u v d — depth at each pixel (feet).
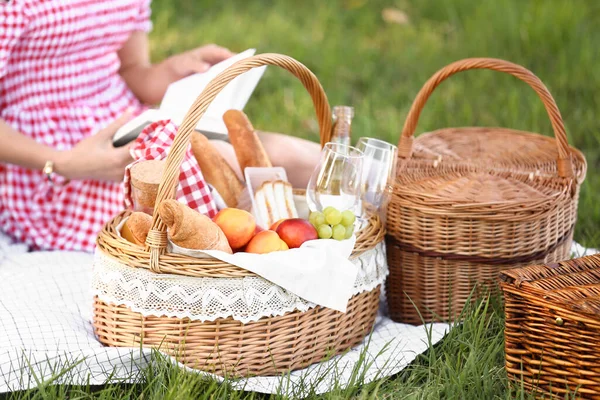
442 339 7.11
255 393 6.34
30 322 6.79
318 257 6.43
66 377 6.10
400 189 7.56
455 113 13.67
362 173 7.24
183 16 18.24
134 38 10.09
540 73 14.75
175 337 6.37
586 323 5.69
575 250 9.13
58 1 8.28
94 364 6.27
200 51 9.81
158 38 16.90
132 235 6.77
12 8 8.00
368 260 7.01
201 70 9.70
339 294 6.53
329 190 7.01
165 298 6.24
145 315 6.34
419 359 6.93
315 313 6.65
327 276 6.45
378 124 13.30
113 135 8.36
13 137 8.16
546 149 8.70
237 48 16.39
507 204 7.26
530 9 16.85
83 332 6.94
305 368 6.79
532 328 6.09
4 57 8.13
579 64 14.78
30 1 8.10
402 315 7.89
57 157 8.18
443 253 7.45
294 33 17.13
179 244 6.19
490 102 14.02
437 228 7.41
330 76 15.42
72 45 8.70
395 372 6.63
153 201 6.73
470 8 18.15
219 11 18.56
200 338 6.37
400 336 7.34
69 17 8.41
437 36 17.12
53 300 7.65
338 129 7.85
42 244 8.85
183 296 6.21
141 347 6.28
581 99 13.76
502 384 6.41
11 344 6.46
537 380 6.13
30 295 7.63
